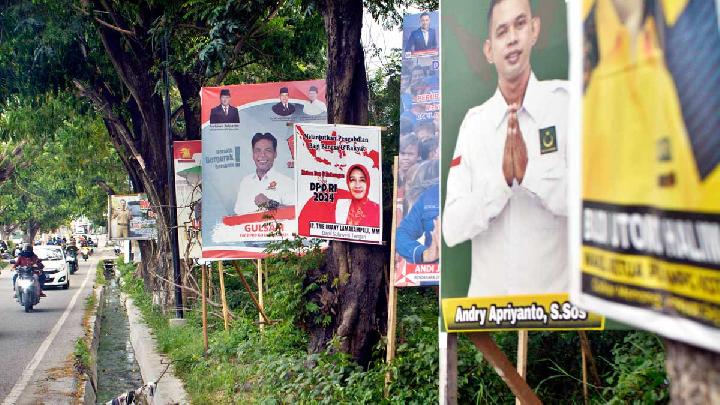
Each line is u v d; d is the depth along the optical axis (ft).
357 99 28.43
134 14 55.47
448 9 14.78
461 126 14.66
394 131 33.91
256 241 34.60
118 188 111.14
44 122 71.41
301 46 53.98
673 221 7.23
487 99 14.52
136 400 25.50
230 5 44.91
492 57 14.53
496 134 14.49
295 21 53.31
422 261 22.02
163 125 61.36
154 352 43.32
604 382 19.16
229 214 34.60
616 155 8.12
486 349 14.65
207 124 34.73
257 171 34.58
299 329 31.14
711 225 6.74
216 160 34.63
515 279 14.28
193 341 42.09
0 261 163.53
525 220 14.24
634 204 7.82
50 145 101.96
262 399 26.43
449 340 14.51
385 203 30.30
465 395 19.63
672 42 7.29
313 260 29.91
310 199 25.89
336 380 24.27
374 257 28.14
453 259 14.58
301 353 29.09
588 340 20.40
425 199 22.25
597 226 8.45
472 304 14.40
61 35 55.31
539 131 14.24
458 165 14.67
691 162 7.01
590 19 8.64
